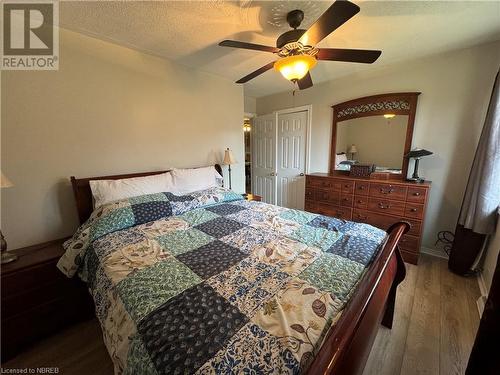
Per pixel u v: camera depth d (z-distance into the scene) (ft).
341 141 10.73
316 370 1.81
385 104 9.18
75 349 4.94
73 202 6.48
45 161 5.96
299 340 2.35
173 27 5.80
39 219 6.01
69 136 6.27
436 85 8.07
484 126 6.61
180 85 8.55
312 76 10.05
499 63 6.89
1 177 4.59
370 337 3.30
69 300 5.44
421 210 7.82
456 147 7.94
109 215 5.49
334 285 3.28
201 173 8.63
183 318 2.69
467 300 6.16
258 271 3.66
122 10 5.06
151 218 5.96
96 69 6.55
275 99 13.14
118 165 7.28
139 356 2.47
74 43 6.10
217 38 6.36
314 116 11.59
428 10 5.16
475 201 6.70
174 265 3.84
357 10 3.44
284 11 5.05
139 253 4.28
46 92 5.82
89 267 4.64
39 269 5.00
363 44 6.85
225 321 2.63
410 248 8.13
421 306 5.96
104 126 6.87
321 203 10.48
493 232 6.52
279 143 13.25
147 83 7.66
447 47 7.23
